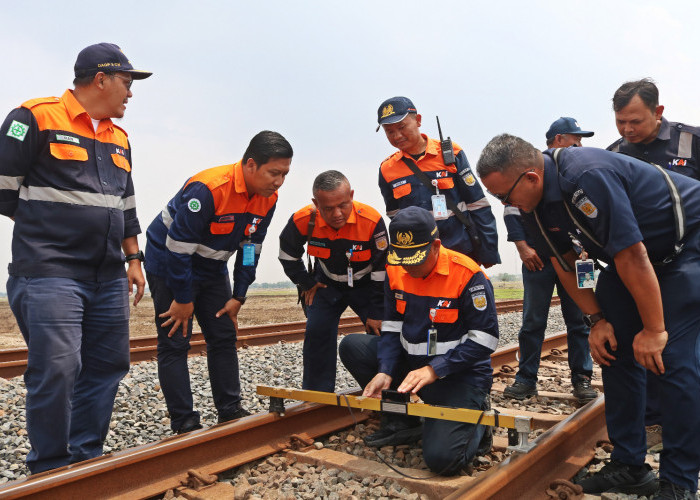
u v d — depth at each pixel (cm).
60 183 283
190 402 355
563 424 297
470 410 267
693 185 251
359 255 384
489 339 299
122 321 313
